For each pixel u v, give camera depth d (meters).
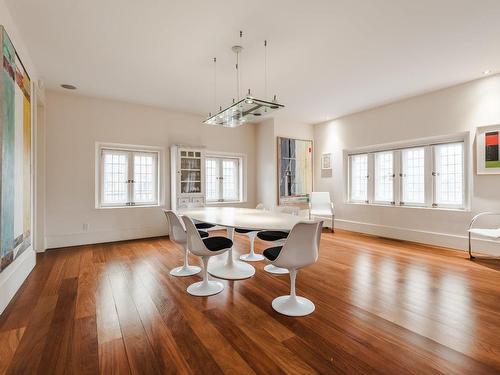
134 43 2.94
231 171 6.43
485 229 3.72
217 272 3.19
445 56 3.23
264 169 6.27
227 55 3.20
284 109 5.39
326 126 6.31
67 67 3.52
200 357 1.66
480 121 3.89
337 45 2.97
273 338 1.87
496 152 3.76
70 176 4.50
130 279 3.00
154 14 2.45
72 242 4.51
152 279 3.00
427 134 4.48
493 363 1.59
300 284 2.85
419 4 2.31
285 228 2.31
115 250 4.25
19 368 1.56
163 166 5.38
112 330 1.96
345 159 5.98
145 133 5.16
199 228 3.98
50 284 2.84
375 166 5.52
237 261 3.61
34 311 2.24
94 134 4.70
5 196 2.19
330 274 3.15
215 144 6.00
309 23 2.58
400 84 4.11
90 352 1.70
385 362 1.61
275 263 2.17
